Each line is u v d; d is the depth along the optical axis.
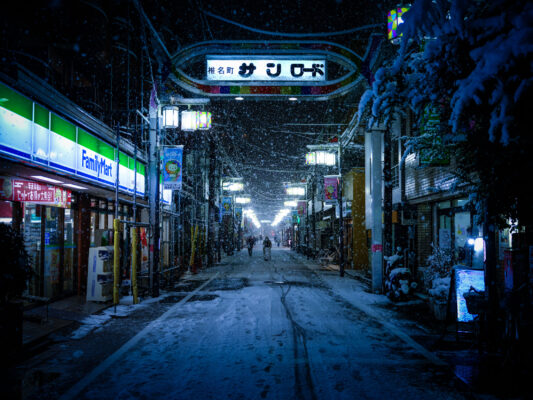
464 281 8.39
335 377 5.64
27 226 9.73
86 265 12.69
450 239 12.27
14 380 5.52
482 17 3.71
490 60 3.29
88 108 12.53
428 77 4.54
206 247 28.30
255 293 14.40
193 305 11.81
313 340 7.71
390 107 5.04
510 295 6.08
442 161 9.01
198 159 28.86
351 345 7.35
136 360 6.43
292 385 5.32
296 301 12.58
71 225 12.14
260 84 13.82
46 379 5.56
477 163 5.35
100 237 12.48
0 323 6.05
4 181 8.51
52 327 8.25
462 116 4.09
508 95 3.41
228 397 4.93
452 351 6.97
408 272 12.86
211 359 6.48
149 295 13.91
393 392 5.08
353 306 11.70
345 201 27.16
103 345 7.36
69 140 9.69
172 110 14.45
